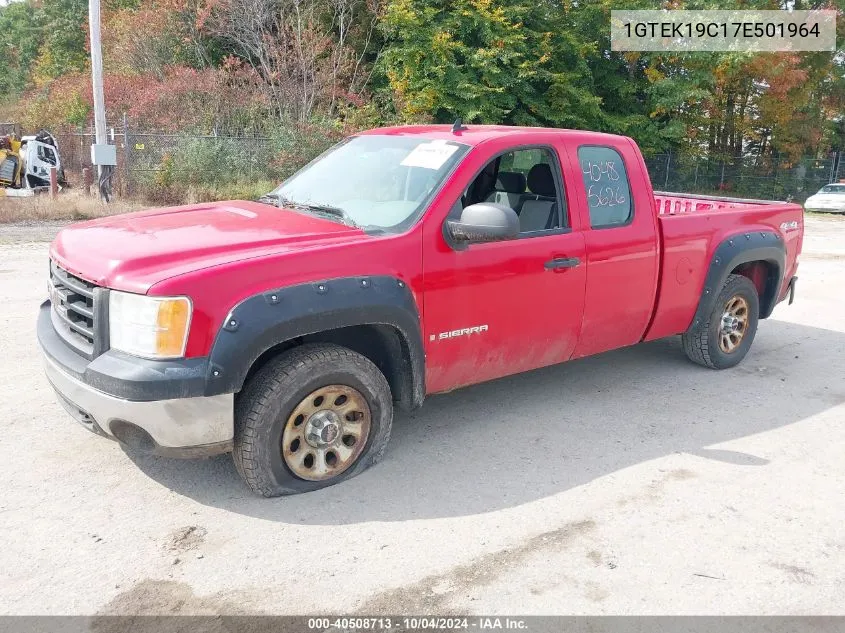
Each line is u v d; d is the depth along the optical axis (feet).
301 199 14.65
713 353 19.19
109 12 98.89
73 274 11.48
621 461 13.88
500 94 83.46
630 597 9.73
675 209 22.89
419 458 13.66
